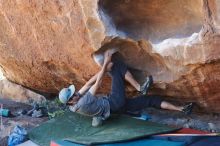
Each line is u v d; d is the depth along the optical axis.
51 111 7.47
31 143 6.08
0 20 6.46
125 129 5.88
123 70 5.89
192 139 5.28
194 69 5.22
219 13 4.52
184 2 5.00
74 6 5.30
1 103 7.93
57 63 6.41
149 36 5.44
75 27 5.51
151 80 5.76
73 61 6.13
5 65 7.46
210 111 6.47
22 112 7.52
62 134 6.12
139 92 6.23
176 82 5.68
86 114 5.90
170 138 5.47
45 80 7.29
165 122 6.88
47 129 6.36
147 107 6.61
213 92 5.67
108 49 5.62
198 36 4.82
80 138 5.69
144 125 6.04
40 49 6.34
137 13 5.39
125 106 6.10
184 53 5.05
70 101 5.84
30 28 6.15
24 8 5.90
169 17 5.27
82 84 6.80
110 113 6.17
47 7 5.61
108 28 5.31
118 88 5.89
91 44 5.52
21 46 6.59
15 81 8.04
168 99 6.27
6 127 6.88
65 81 6.98
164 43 5.24
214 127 6.50
